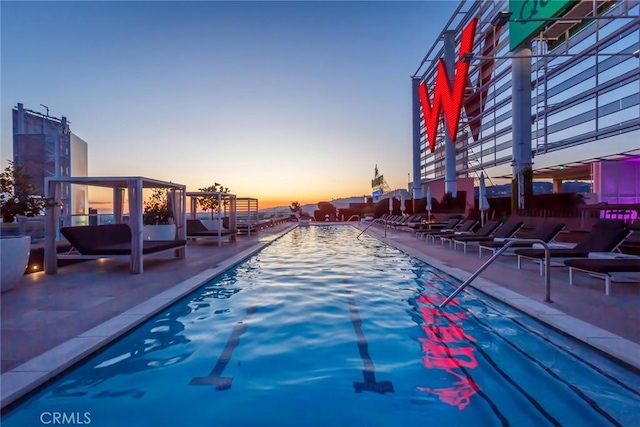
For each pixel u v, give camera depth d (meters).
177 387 2.78
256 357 3.31
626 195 12.80
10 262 5.07
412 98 26.78
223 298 5.32
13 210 5.65
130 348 3.51
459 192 20.55
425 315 4.52
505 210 15.34
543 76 14.92
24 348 3.06
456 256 8.73
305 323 4.23
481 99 19.58
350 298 5.34
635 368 2.74
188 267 7.26
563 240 9.30
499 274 6.24
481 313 4.57
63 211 10.89
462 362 3.22
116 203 8.94
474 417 2.40
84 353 3.01
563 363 3.20
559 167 16.20
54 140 11.32
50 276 6.26
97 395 2.67
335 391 2.73
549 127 14.73
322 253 10.43
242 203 17.91
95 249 6.59
